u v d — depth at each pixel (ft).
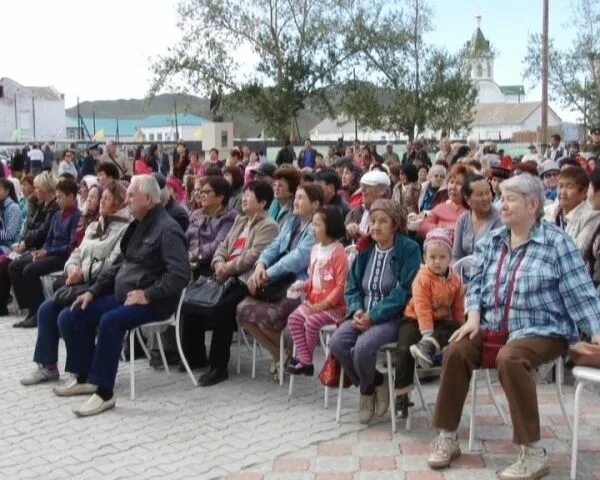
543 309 14.17
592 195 19.62
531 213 14.34
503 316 14.51
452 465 14.71
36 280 26.84
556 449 15.31
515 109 269.85
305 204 20.34
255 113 117.39
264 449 15.80
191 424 17.42
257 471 14.73
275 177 22.76
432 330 15.78
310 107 121.29
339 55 116.67
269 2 114.32
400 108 117.19
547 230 14.40
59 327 19.88
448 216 23.13
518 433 13.70
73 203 27.48
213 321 20.35
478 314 14.82
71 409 18.65
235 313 20.45
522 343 13.94
